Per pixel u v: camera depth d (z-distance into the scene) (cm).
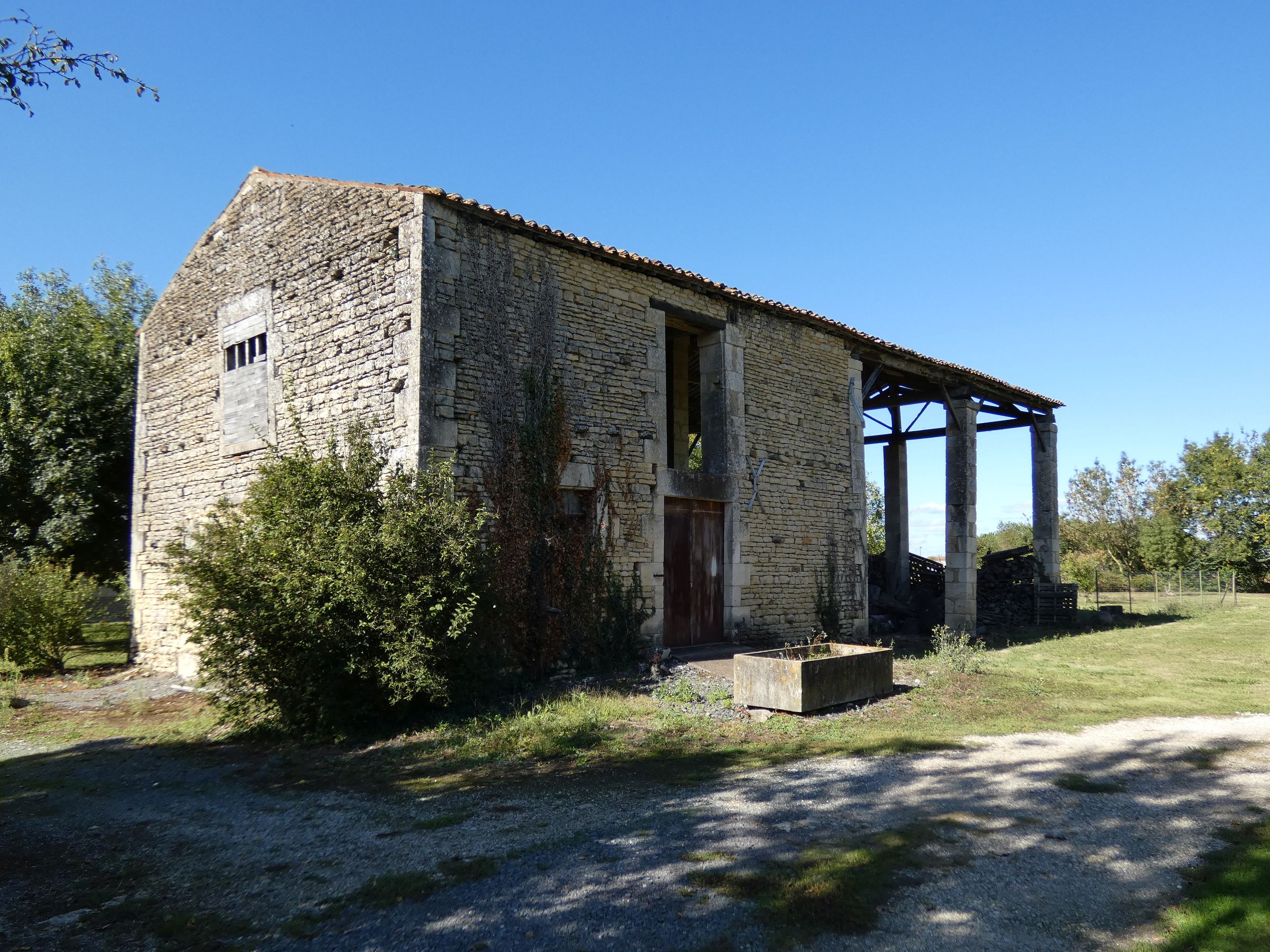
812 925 343
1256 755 615
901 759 607
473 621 768
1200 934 329
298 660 738
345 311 952
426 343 850
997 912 353
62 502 1416
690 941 332
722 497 1139
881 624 1648
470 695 793
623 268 1052
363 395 916
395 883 398
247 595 737
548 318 962
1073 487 4019
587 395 994
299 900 386
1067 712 788
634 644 997
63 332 1578
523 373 932
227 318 1145
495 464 900
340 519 756
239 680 765
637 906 364
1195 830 450
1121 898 366
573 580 952
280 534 749
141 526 1280
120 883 415
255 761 685
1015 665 1116
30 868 440
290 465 789
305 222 1029
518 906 368
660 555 1047
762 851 423
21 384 1484
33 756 730
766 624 1188
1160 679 992
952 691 892
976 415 1639
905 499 1842
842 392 1366
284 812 537
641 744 679
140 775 650
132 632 1270
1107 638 1516
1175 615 1991
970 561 1532
